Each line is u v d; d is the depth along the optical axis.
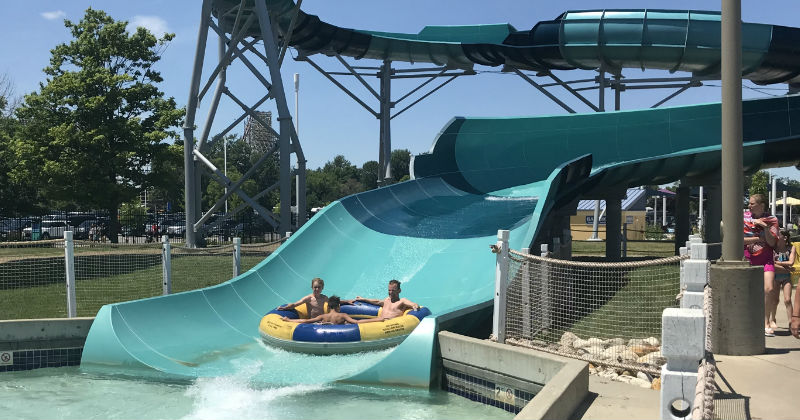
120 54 33.59
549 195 15.30
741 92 7.91
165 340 10.38
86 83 31.81
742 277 7.59
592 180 19.95
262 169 115.69
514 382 7.70
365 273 14.41
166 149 33.34
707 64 30.17
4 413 7.73
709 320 5.00
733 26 7.88
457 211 19.59
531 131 24.72
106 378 9.32
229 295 12.32
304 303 11.70
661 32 29.75
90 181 31.83
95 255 22.30
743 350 7.57
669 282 15.70
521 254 8.64
